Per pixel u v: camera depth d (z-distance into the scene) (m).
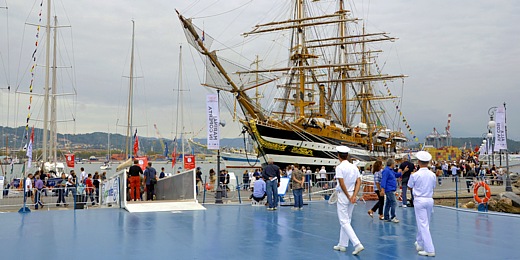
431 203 9.44
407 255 9.51
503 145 28.39
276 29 53.00
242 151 76.06
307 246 10.59
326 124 50.94
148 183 22.28
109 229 13.36
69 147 69.69
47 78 42.12
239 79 43.19
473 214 17.30
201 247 10.50
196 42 38.09
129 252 9.93
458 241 11.23
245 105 43.88
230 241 11.29
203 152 94.31
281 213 17.56
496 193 28.91
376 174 15.68
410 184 9.63
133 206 18.78
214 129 21.83
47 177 30.86
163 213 17.58
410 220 15.35
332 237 11.89
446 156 110.62
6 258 9.34
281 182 22.02
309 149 47.56
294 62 54.09
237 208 19.52
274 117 48.00
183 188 20.80
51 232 12.82
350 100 70.50
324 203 21.78
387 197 14.90
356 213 17.47
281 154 45.56
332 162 49.78
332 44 58.41
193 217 16.28
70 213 17.77
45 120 41.78
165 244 10.88
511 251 9.97
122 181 19.69
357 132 58.84
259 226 13.94
